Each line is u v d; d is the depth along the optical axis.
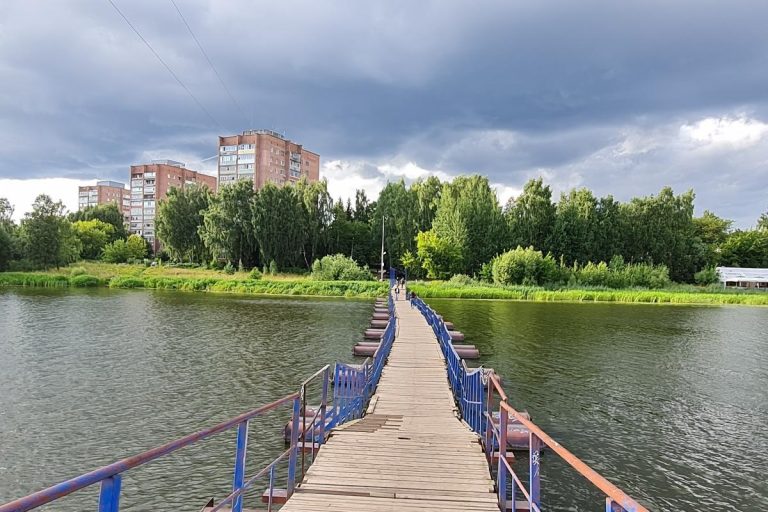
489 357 19.02
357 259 74.81
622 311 38.50
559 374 16.53
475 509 4.93
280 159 97.19
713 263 75.38
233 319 28.11
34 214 59.03
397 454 6.60
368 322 27.12
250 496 7.81
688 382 16.08
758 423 12.08
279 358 17.81
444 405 9.73
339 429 7.89
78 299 37.81
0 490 8.16
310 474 5.85
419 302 29.84
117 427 10.85
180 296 42.34
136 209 105.69
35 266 59.06
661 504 8.11
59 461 9.19
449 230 63.38
